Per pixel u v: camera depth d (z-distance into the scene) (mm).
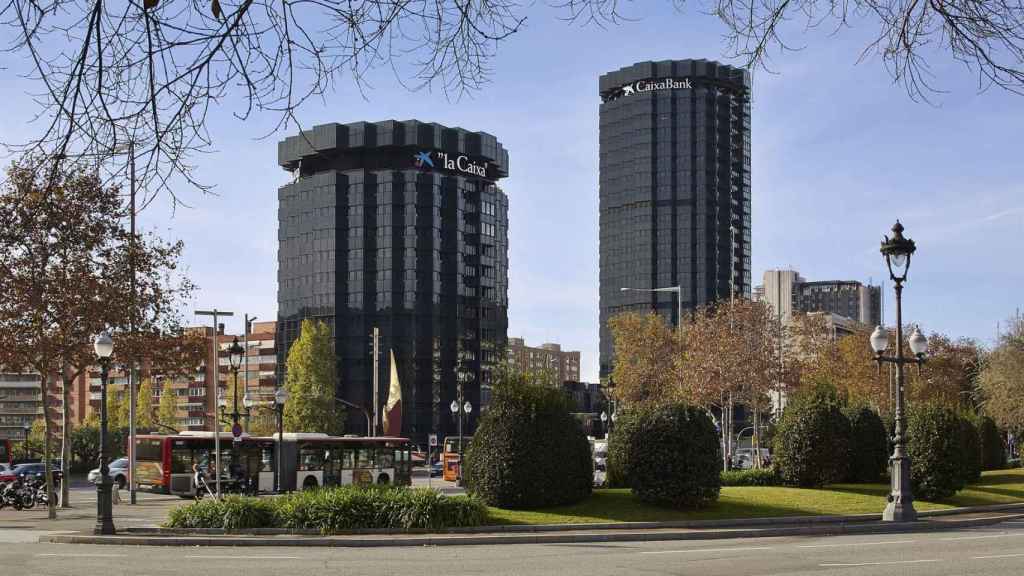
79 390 158875
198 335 41188
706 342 64000
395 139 163000
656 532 25266
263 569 17625
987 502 34938
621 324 87562
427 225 162125
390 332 158500
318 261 161750
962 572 16453
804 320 71312
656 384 82250
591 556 19953
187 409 154375
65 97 4996
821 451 34438
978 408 71375
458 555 20516
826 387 36250
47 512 36969
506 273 175000
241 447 48219
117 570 17578
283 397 44531
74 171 5344
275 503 26812
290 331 164500
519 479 27938
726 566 17703
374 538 23984
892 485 28969
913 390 76125
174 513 26922
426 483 65812
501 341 171375
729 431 63656
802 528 26312
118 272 36812
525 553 20828
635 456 29031
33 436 130625
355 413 156750
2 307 34500
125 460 54469
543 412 28719
